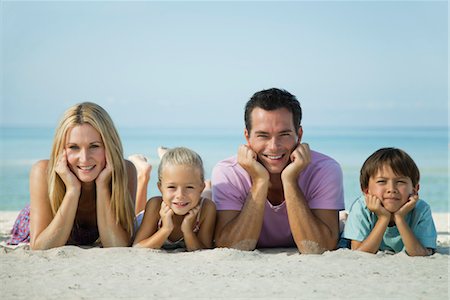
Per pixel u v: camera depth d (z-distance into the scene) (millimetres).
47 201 5461
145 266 4691
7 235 6941
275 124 5223
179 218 5516
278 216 5605
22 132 122312
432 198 18219
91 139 5266
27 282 4203
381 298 3836
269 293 3939
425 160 39062
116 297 3842
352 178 24844
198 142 73625
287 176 5254
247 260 4957
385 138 88250
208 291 3977
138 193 7242
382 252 5219
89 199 5613
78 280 4266
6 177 25781
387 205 5109
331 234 5359
